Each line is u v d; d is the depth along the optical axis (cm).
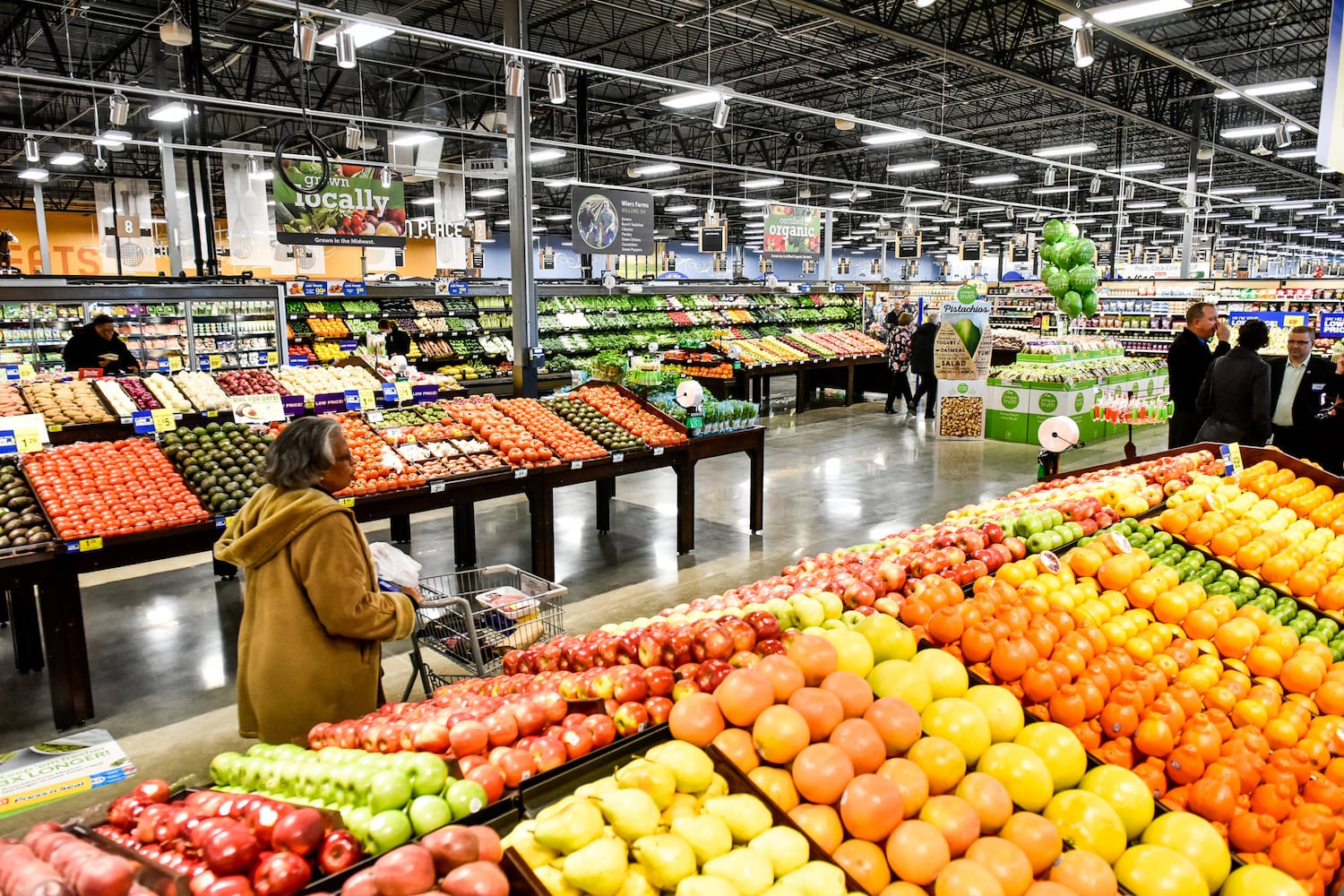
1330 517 340
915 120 2025
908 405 1380
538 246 3142
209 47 1302
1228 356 573
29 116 1661
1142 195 3053
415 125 1099
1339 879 188
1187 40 1361
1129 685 210
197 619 519
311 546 242
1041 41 1290
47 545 371
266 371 765
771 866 144
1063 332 1523
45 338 1255
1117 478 374
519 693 202
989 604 224
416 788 149
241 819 137
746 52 1504
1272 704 231
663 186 2767
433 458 540
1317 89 1730
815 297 2172
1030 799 171
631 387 712
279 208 864
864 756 165
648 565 607
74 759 356
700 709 170
